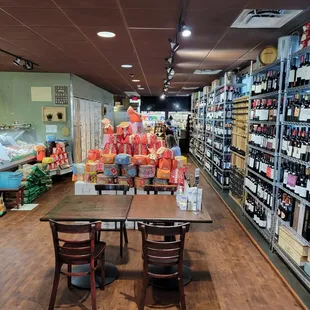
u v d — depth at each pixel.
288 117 3.15
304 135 2.81
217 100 7.16
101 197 3.12
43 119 7.20
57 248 2.40
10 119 7.20
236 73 6.70
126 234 3.81
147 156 4.00
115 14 3.05
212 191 6.44
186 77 8.08
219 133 6.73
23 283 2.86
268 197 3.62
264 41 4.14
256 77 4.17
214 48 4.58
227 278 2.99
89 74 7.46
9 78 7.04
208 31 3.67
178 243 2.34
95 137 10.39
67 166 7.11
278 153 3.37
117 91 13.24
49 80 7.11
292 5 2.80
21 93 7.12
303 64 2.86
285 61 3.27
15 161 5.66
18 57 5.27
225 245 3.76
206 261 3.34
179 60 5.62
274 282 2.93
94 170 4.17
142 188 3.95
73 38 4.01
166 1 2.68
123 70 6.85
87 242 2.38
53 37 3.97
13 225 4.30
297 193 2.87
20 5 2.80
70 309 2.50
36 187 5.67
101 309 2.50
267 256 3.39
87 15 3.08
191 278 2.98
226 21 3.28
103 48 4.60
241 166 5.29
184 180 4.03
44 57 5.32
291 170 3.13
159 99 17.00
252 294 2.73
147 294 2.71
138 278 2.97
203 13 3.02
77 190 4.14
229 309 2.52
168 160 3.90
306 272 2.77
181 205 2.71
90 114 9.55
